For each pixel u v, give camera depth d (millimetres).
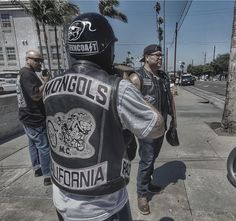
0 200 3314
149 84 2773
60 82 1312
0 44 34219
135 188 3498
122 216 1380
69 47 1326
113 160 1269
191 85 39000
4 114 6254
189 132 6254
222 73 83562
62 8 18859
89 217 1304
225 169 4023
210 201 3123
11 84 17984
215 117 8438
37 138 3568
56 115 1312
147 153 2820
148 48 2846
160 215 2873
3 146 5660
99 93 1207
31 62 3486
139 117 1210
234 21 5684
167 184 3562
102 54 1282
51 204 3188
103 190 1276
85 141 1244
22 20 33469
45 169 3648
